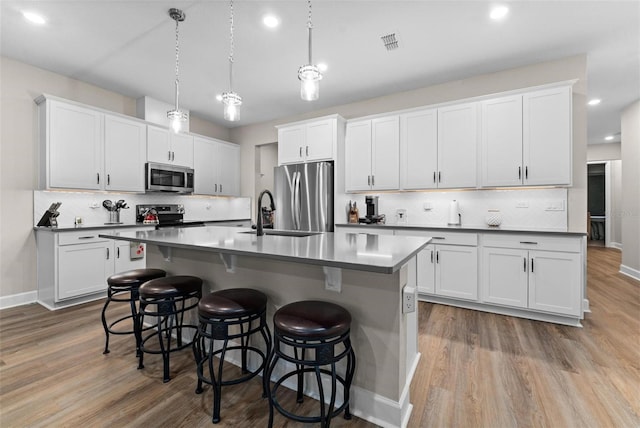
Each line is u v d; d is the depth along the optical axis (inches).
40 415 56.7
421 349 83.3
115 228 136.0
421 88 146.7
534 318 105.8
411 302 55.2
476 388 65.4
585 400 61.1
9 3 87.0
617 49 111.3
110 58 119.9
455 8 89.4
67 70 130.1
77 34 103.2
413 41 106.8
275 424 54.9
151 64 124.9
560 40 105.6
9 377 69.3
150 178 157.4
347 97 159.6
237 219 217.2
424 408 59.2
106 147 140.5
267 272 70.1
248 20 95.4
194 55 117.4
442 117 132.2
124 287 78.4
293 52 114.9
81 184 131.5
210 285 82.0
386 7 89.0
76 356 79.2
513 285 107.9
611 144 259.3
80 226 131.0
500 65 123.7
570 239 99.0
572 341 88.0
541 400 61.2
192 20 95.5
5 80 118.5
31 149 125.0
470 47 110.3
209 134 208.2
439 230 122.0
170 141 170.4
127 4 87.9
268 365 58.2
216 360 78.6
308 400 62.1
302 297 65.2
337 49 112.3
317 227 154.7
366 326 57.2
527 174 115.0
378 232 137.4
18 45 110.3
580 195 114.9
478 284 114.5
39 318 106.2
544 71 120.4
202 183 189.9
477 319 106.3
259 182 217.8
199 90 152.5
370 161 151.3
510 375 70.2
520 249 106.7
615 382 67.1
